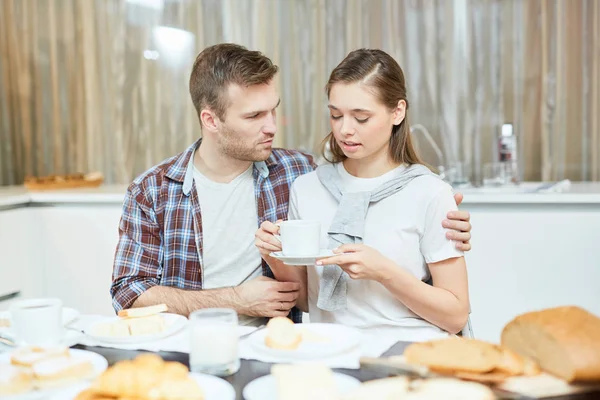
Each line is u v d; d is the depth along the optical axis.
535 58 3.29
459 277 1.40
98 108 3.88
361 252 1.28
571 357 0.89
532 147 3.32
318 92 3.58
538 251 2.18
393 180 1.44
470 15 3.36
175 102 3.81
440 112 3.43
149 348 1.14
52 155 3.95
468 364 0.92
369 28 3.49
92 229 2.64
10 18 3.92
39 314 1.10
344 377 0.94
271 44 3.64
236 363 1.00
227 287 1.59
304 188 1.55
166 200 1.72
